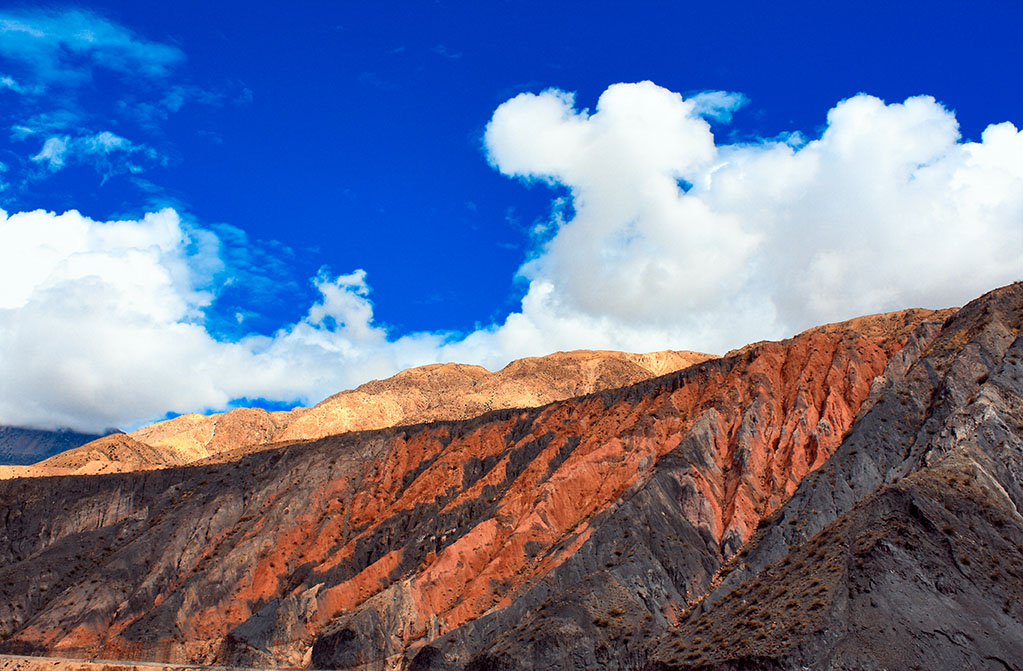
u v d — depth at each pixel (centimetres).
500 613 9669
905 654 6825
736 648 7431
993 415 9450
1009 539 7950
